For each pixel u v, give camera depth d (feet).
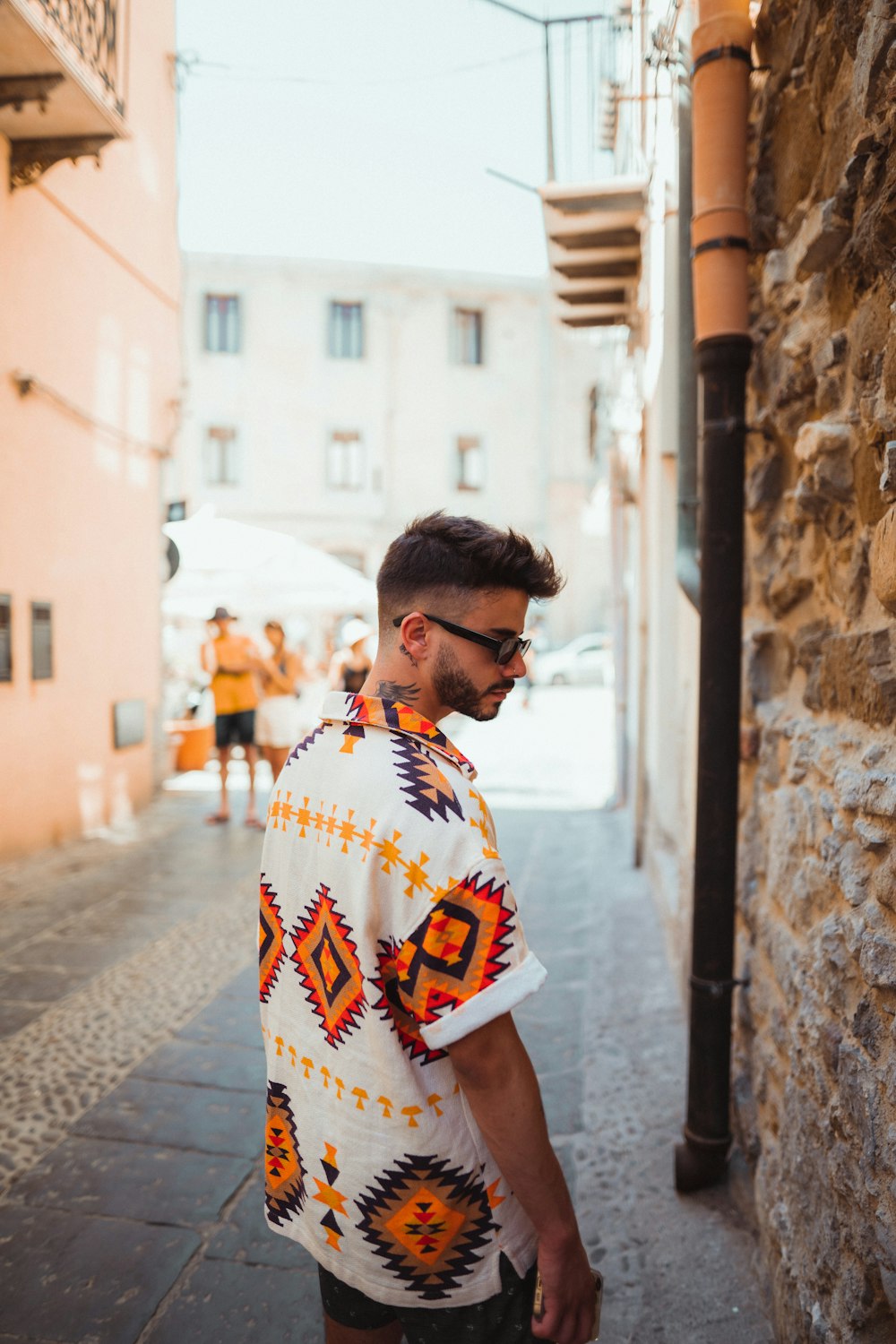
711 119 6.94
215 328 77.87
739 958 8.16
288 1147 3.70
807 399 6.38
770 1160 6.68
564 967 13.42
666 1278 6.86
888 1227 4.30
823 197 5.76
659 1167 8.29
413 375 80.94
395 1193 3.28
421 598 3.43
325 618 68.95
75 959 13.56
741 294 7.09
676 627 14.78
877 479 4.99
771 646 7.59
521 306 83.46
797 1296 5.65
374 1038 3.18
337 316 79.87
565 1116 9.29
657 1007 11.75
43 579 20.04
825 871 5.58
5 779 18.84
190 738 31.81
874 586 4.86
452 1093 3.28
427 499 81.35
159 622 26.50
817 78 5.76
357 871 3.14
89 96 16.81
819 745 5.83
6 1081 9.96
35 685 19.79
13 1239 7.41
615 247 17.47
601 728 46.75
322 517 79.20
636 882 17.74
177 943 14.25
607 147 21.54
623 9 17.62
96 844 20.99
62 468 20.76
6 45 15.48
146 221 24.62
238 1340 6.39
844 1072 4.94
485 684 3.49
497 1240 3.37
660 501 15.39
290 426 78.69
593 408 38.65
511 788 29.22
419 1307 3.41
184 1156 8.55
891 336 4.63
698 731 7.51
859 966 4.84
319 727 3.59
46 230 19.76
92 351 21.97
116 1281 6.95
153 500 25.93
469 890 2.99
